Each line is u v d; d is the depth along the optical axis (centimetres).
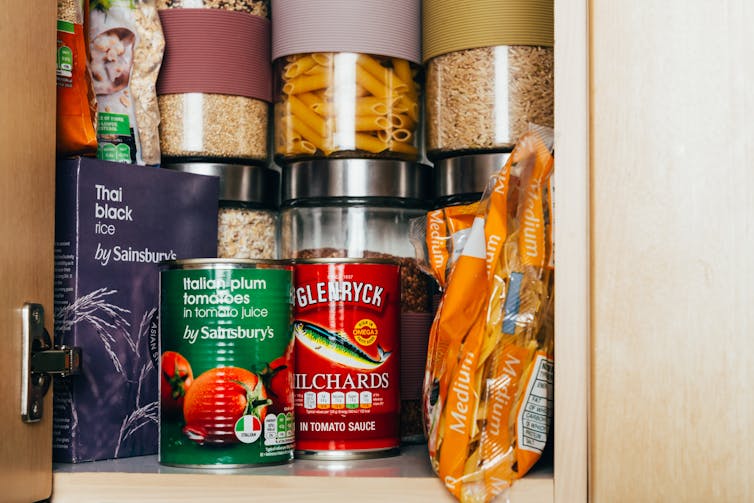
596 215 65
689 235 63
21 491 65
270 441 73
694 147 64
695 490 63
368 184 90
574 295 65
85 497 71
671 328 63
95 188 78
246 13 95
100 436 78
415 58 94
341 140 90
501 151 89
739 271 63
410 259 92
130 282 80
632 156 64
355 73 90
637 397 64
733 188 63
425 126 96
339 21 90
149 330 82
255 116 96
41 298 69
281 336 74
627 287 64
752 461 62
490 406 67
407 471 71
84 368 77
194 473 70
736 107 63
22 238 66
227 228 94
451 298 71
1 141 63
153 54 90
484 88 88
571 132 65
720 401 63
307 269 78
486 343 67
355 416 77
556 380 65
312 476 69
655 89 64
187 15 93
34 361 67
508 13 88
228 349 72
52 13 71
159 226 83
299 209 94
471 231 72
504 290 68
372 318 78
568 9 66
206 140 93
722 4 64
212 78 93
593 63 65
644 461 63
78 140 81
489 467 66
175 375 73
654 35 64
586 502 65
